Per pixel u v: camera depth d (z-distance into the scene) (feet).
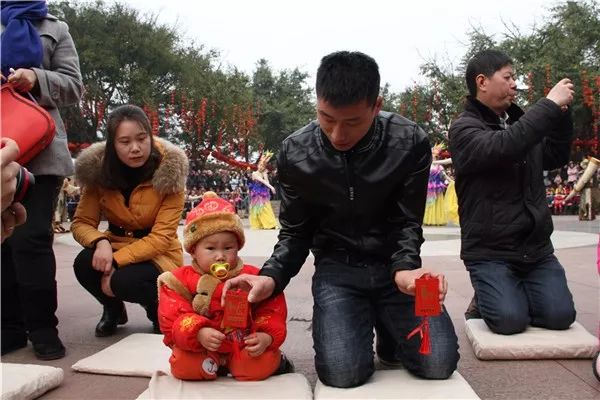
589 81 67.56
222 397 6.10
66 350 8.46
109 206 9.30
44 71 8.42
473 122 9.01
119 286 8.81
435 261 18.11
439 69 83.87
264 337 6.50
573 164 66.39
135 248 8.98
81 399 6.45
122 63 82.74
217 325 6.64
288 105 122.72
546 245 8.98
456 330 9.43
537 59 71.20
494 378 7.03
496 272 8.63
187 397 6.10
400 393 6.12
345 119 5.91
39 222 8.11
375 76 5.95
